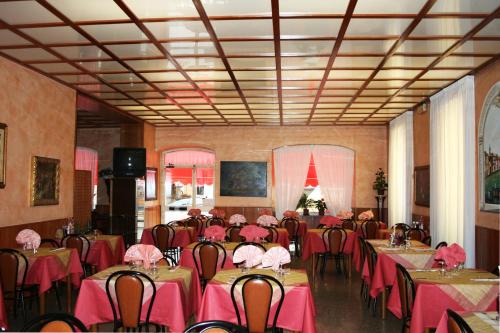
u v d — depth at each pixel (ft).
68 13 18.79
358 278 31.30
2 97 24.56
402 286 17.28
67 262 23.62
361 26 19.97
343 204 49.26
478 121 26.76
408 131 40.45
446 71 27.07
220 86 31.27
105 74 28.30
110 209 41.16
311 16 18.81
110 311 16.35
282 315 15.55
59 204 30.63
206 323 10.03
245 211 49.90
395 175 44.09
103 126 51.29
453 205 29.53
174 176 52.31
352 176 49.57
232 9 18.13
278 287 15.64
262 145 50.14
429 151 35.73
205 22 19.51
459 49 22.95
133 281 15.23
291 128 49.98
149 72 27.71
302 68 26.63
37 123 27.91
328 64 25.75
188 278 17.78
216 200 50.29
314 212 49.98
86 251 27.61
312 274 32.45
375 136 49.21
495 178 24.36
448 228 30.32
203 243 23.35
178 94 33.88
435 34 20.90
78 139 53.11
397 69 26.76
